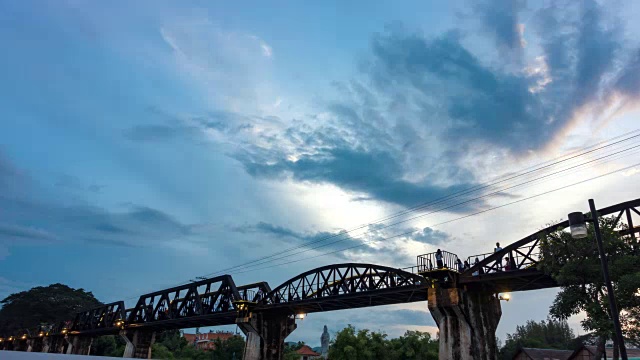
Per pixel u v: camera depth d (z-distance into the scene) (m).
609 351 73.38
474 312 47.84
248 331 70.81
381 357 96.75
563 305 34.97
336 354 96.94
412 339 100.06
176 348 154.38
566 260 35.47
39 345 145.75
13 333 161.75
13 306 167.50
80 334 118.50
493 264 46.38
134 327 96.12
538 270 40.94
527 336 146.25
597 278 33.12
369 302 59.31
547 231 38.62
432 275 48.75
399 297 55.38
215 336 196.75
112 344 144.50
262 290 72.12
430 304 47.78
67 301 171.88
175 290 90.25
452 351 46.47
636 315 30.20
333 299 57.97
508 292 50.25
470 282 47.25
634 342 31.20
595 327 31.42
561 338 139.75
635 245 34.94
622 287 30.45
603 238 33.56
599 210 39.56
